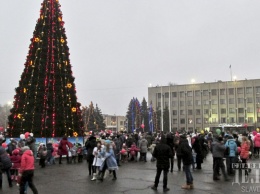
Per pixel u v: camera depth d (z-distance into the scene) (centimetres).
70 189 1107
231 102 9006
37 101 2198
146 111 8075
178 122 9525
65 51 2398
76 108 2350
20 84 2289
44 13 2394
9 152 1447
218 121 9044
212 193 1030
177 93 9662
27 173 938
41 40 2317
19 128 2170
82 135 2350
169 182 1262
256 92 8744
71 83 2359
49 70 2272
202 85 9425
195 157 1711
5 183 1275
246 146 1427
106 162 1300
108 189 1105
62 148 1981
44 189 1109
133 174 1494
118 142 1897
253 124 8525
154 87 9962
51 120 2191
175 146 1606
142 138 2219
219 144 1293
